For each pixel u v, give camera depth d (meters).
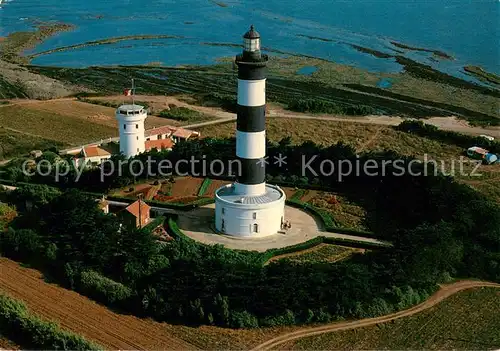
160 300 92.94
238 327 90.88
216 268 96.25
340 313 93.62
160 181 142.38
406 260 102.50
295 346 87.06
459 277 106.31
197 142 153.25
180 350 85.12
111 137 180.88
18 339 85.12
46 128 187.75
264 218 115.75
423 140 180.12
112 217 110.50
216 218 119.38
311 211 127.62
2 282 100.00
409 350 86.19
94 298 96.81
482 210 119.12
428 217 120.75
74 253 102.94
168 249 104.69
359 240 115.06
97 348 82.31
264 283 94.06
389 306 95.62
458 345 87.44
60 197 114.69
